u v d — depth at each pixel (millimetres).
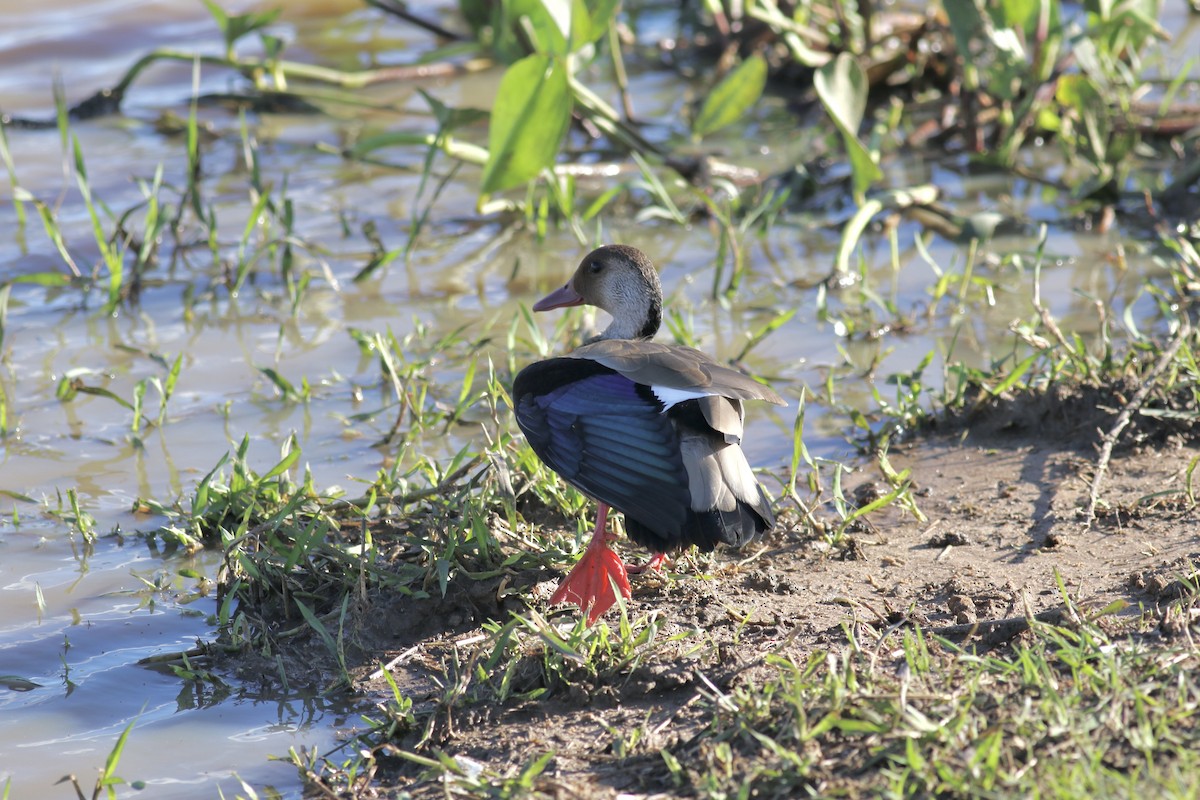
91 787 7254
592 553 8570
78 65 21000
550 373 8844
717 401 8211
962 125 17500
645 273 10797
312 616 8297
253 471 10344
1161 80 18531
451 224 15938
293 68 19562
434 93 20047
